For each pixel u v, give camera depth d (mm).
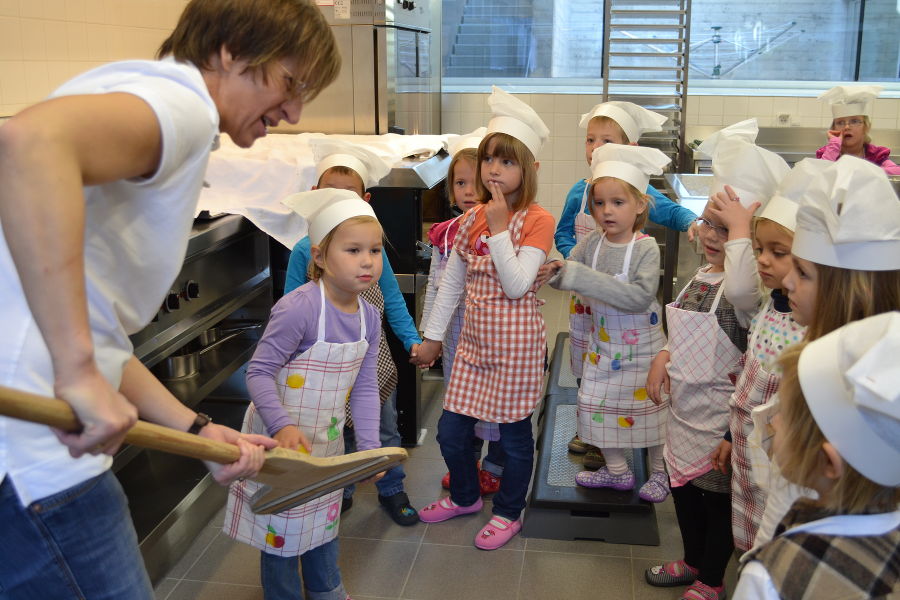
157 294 1003
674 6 5301
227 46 997
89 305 906
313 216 1802
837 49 5477
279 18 998
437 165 2957
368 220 1756
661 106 5129
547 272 2156
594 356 2285
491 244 2062
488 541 2273
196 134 894
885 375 795
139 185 883
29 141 729
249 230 2439
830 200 1250
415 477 2689
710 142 2082
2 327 857
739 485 1655
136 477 2363
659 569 2105
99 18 2914
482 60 5586
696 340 1878
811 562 876
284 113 1083
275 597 1831
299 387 1762
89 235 890
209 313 2240
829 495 914
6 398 743
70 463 941
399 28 3826
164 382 2307
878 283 1261
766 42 5496
